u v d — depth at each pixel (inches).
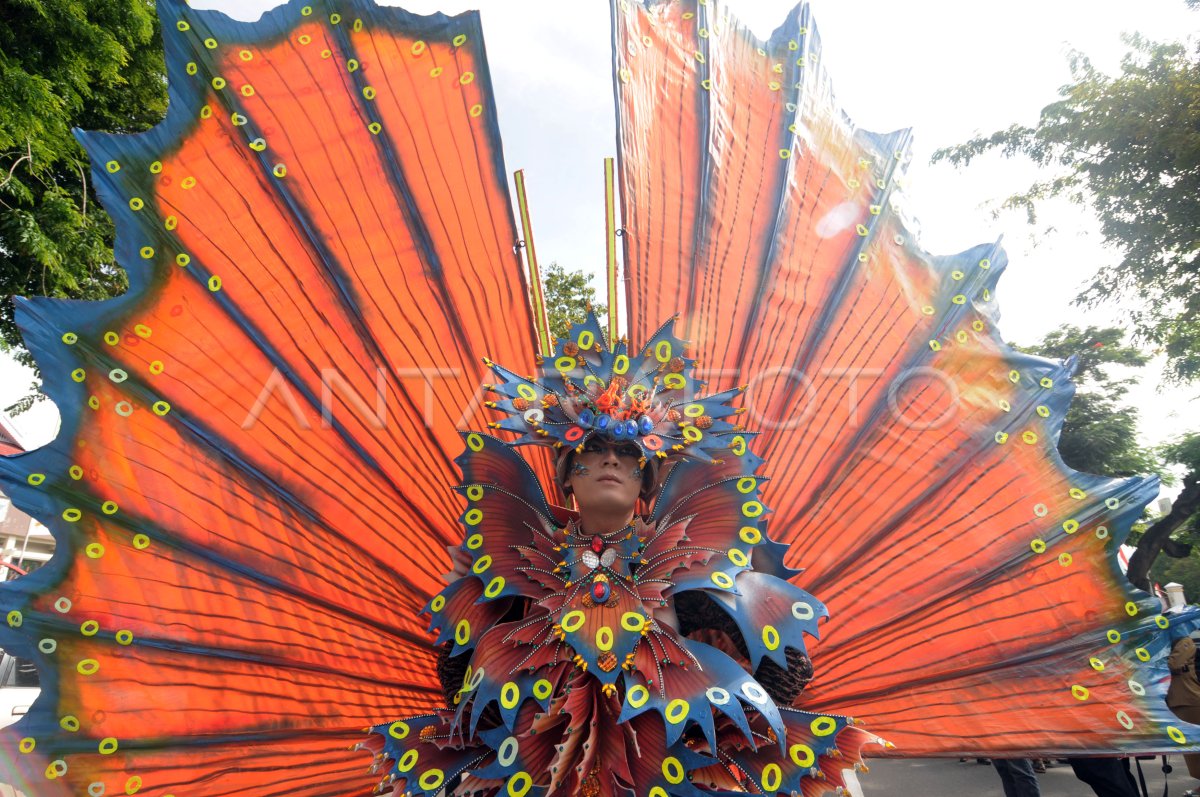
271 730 95.9
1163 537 416.8
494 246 122.9
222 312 105.0
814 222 132.3
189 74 109.2
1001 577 102.5
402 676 104.3
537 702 77.2
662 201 130.5
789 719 78.8
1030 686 96.7
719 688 74.8
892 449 113.8
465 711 82.4
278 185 111.7
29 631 88.0
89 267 328.2
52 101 281.0
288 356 107.8
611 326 124.6
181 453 99.1
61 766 86.7
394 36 121.0
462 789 79.0
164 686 92.6
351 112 117.7
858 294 125.3
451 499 114.2
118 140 103.0
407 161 119.3
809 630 80.0
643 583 83.3
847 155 137.7
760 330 125.6
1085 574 98.9
